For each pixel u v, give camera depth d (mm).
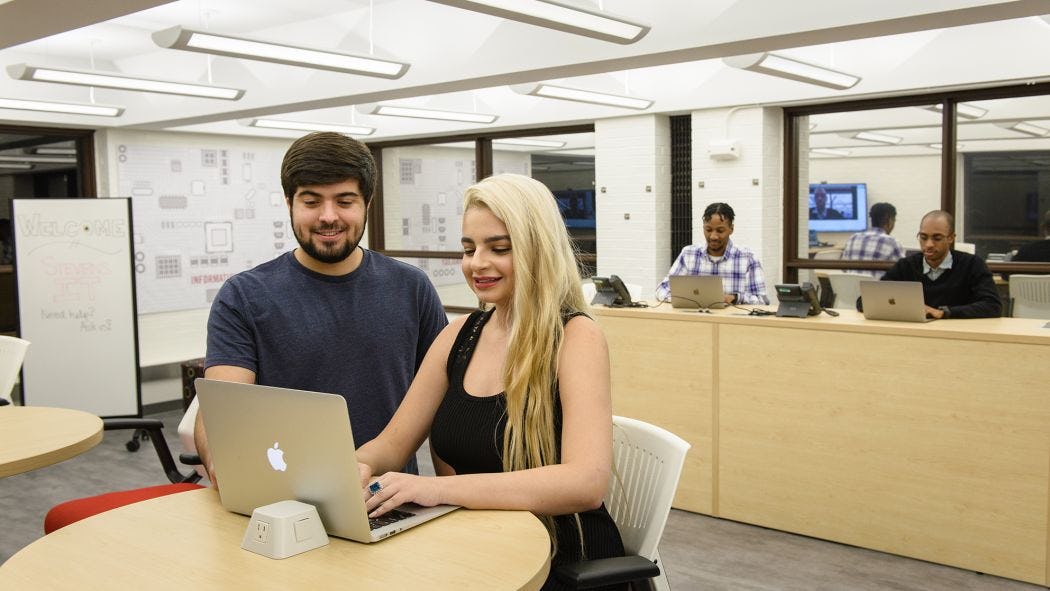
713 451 4164
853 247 6848
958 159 6324
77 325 6023
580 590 1550
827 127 6887
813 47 6273
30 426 2916
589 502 1567
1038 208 6070
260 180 8422
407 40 5871
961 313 4152
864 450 3719
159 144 7660
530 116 7797
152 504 1681
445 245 9250
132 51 6891
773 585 3402
